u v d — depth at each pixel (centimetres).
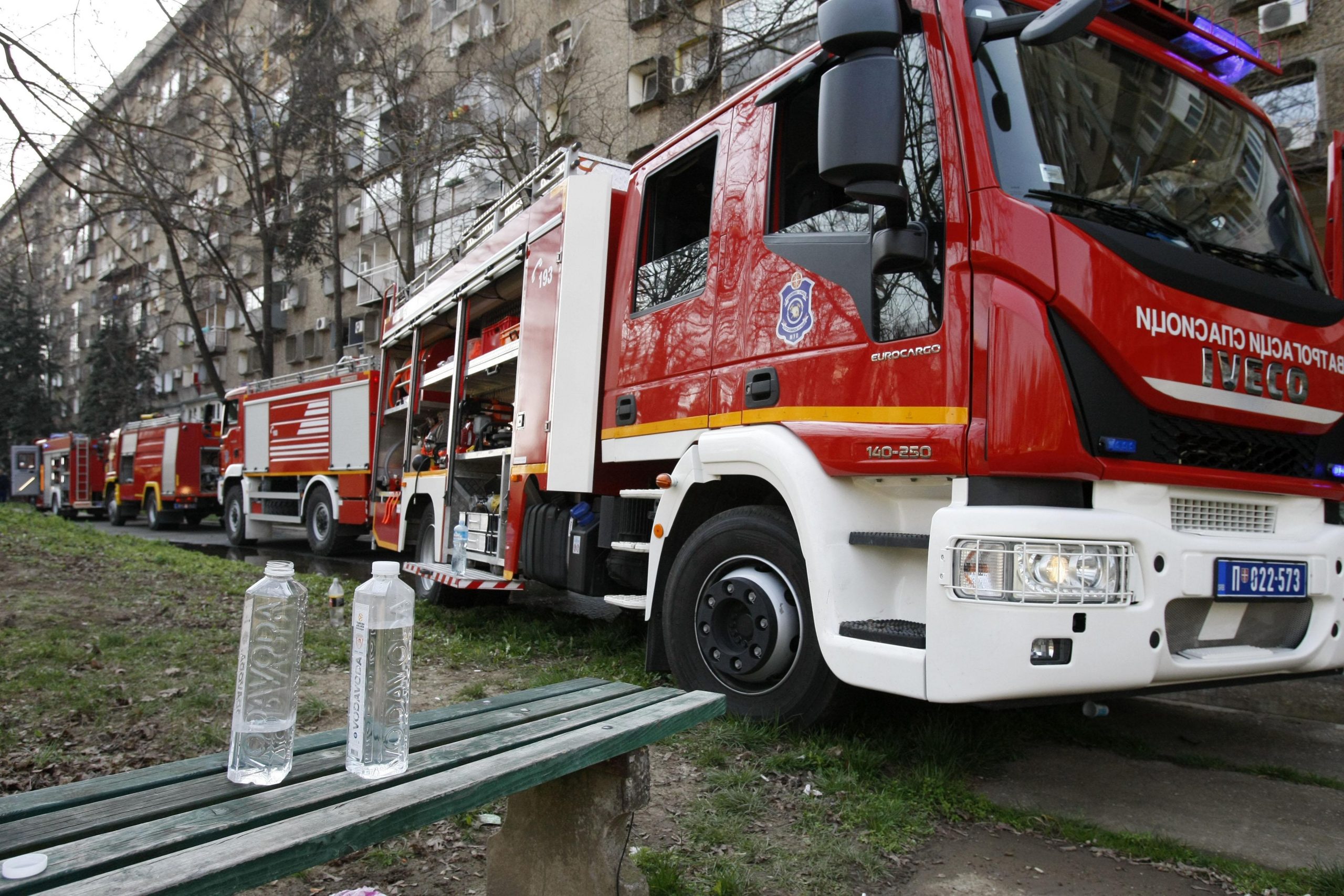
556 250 600
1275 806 339
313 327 3406
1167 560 314
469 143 1791
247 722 175
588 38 2017
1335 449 379
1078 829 305
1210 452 342
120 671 491
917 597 360
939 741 371
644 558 514
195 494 2077
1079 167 353
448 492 771
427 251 2372
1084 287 313
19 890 122
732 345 432
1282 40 934
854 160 318
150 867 131
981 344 321
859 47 324
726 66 1402
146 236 3775
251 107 1870
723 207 454
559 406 566
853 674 338
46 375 4150
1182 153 390
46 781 336
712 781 336
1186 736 439
